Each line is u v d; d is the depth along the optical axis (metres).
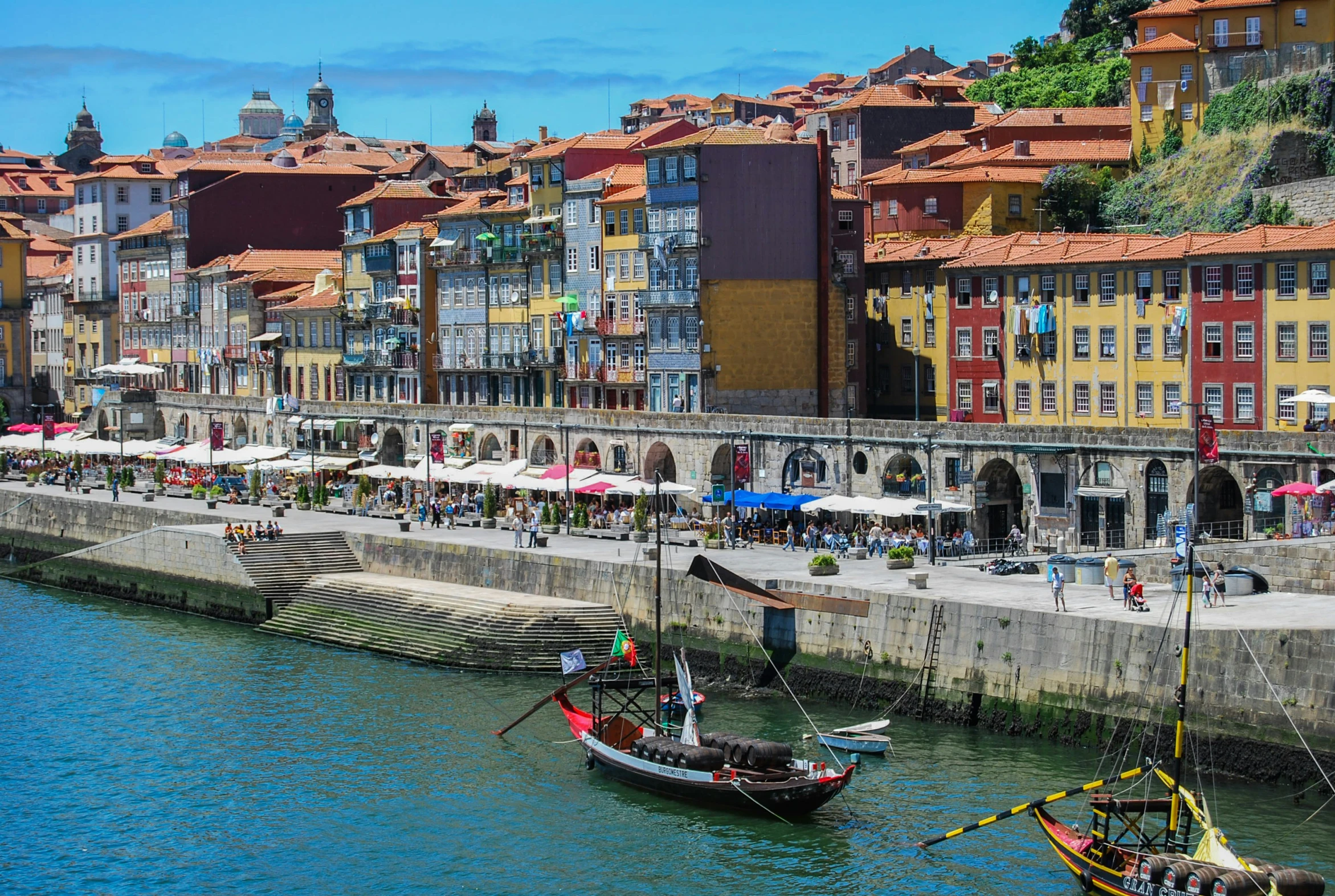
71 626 119.69
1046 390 125.31
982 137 174.50
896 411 143.38
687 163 138.38
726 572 93.94
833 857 68.81
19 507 157.00
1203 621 76.81
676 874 68.19
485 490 132.12
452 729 87.69
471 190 199.62
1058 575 83.06
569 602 103.50
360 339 178.62
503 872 69.12
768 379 139.75
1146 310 118.31
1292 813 69.81
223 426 178.88
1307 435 95.94
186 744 86.12
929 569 97.75
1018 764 77.69
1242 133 146.50
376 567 120.19
